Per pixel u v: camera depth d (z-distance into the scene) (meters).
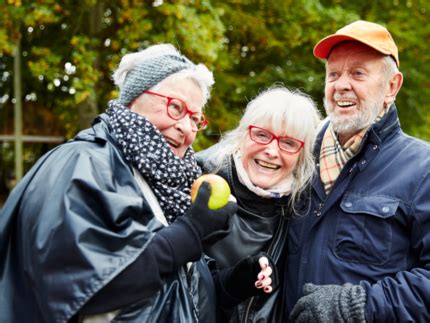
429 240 2.12
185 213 1.87
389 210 2.17
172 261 1.76
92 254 1.63
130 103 2.00
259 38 8.51
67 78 7.76
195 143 7.57
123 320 1.73
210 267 2.34
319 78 8.69
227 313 2.36
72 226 1.65
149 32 6.99
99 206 1.73
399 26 9.12
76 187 1.72
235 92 8.79
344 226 2.26
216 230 1.89
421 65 9.80
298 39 8.49
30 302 1.73
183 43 6.63
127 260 1.67
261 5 8.50
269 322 2.37
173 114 1.95
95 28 7.60
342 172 2.32
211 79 2.04
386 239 2.18
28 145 10.39
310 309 2.11
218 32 6.83
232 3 8.47
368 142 2.32
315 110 2.46
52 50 7.49
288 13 8.29
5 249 1.80
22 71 9.27
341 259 2.24
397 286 2.07
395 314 2.04
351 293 2.07
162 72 1.95
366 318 2.04
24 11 6.33
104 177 1.79
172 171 1.92
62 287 1.62
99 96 7.82
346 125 2.31
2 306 1.74
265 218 2.42
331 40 2.36
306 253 2.34
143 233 1.74
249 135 2.37
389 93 2.38
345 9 8.86
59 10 6.77
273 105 2.33
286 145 2.35
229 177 2.43
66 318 1.59
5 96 9.92
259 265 2.19
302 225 2.39
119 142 1.90
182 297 1.89
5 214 1.81
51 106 9.74
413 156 2.25
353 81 2.32
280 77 8.68
